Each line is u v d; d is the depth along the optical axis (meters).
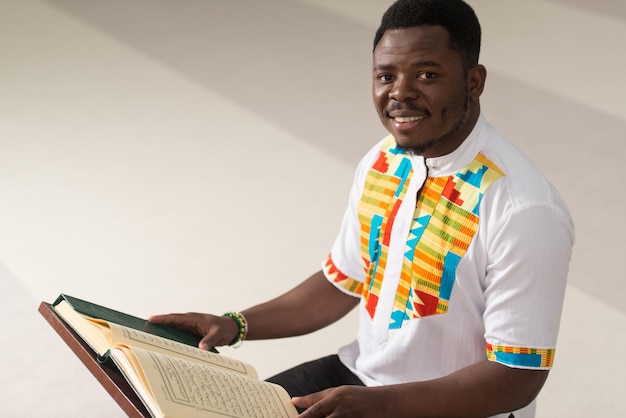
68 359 3.01
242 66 5.44
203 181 4.15
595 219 3.70
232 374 1.54
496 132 1.67
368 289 1.82
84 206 3.96
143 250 3.63
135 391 1.41
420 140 1.59
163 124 4.75
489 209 1.61
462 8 1.56
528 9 6.05
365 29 5.93
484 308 1.69
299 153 4.39
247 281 3.42
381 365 1.78
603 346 2.99
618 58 5.23
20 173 4.26
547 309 1.57
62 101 5.05
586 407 2.73
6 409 2.77
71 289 3.38
